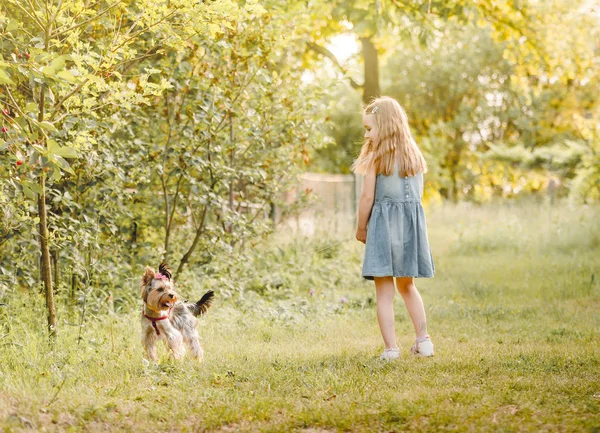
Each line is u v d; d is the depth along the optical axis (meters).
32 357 6.08
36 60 5.59
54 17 6.30
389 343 6.62
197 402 4.98
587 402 4.80
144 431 4.43
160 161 9.20
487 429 4.22
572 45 19.11
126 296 8.75
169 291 6.24
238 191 11.20
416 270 6.56
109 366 6.03
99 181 8.55
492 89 40.59
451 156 41.16
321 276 12.23
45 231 6.84
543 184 32.62
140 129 9.33
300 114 10.77
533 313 9.91
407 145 6.62
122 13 7.68
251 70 9.93
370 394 5.14
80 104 6.76
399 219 6.56
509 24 17.86
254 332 8.27
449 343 7.72
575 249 17.02
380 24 13.95
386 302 6.66
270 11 9.98
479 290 12.05
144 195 9.42
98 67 6.50
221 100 9.39
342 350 7.09
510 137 42.12
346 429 4.42
